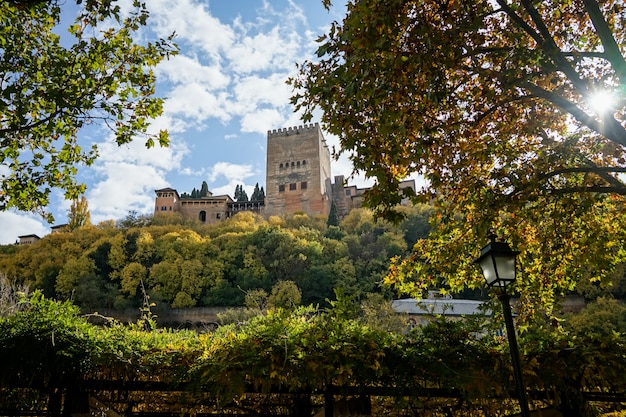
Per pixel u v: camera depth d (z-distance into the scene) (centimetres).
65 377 385
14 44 641
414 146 546
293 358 363
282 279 5425
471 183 631
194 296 5462
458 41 511
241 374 360
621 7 651
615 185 588
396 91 504
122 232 6588
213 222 9600
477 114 627
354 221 7406
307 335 376
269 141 10244
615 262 677
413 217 6412
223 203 9869
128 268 5444
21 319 385
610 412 411
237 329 428
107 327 414
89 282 5250
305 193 9631
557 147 593
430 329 396
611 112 512
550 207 675
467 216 666
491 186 630
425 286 701
